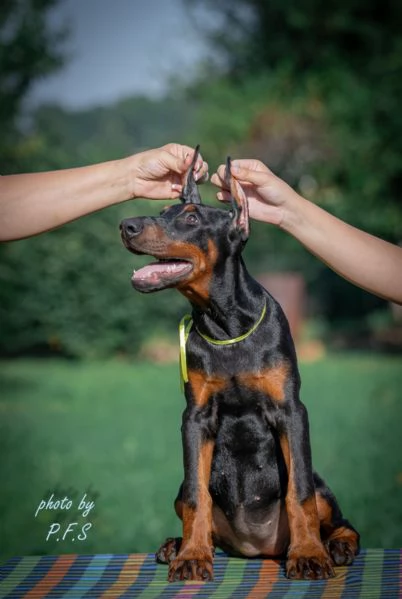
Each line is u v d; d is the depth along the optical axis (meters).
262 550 4.23
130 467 8.38
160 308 16.30
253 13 24.00
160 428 10.24
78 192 3.84
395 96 19.78
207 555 3.73
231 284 3.95
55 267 15.70
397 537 6.32
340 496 7.32
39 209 3.79
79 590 3.55
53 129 20.64
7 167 16.16
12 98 17.53
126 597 3.44
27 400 12.32
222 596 3.42
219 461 4.10
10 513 6.88
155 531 6.52
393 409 11.17
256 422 4.00
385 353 16.98
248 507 4.11
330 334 19.02
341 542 3.90
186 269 3.92
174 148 4.03
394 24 21.47
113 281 15.90
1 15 16.95
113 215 15.87
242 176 3.89
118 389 13.11
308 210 3.85
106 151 16.84
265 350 3.92
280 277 17.91
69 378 14.28
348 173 19.59
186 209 3.98
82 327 16.03
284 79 21.09
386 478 7.90
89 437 9.84
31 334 16.05
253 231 19.42
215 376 3.93
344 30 21.70
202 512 3.81
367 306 20.55
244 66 23.50
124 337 16.17
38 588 3.59
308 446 3.87
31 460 8.80
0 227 3.78
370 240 3.84
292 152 19.62
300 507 3.76
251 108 20.28
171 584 3.62
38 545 6.13
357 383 13.20
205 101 21.80
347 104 19.86
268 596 3.40
